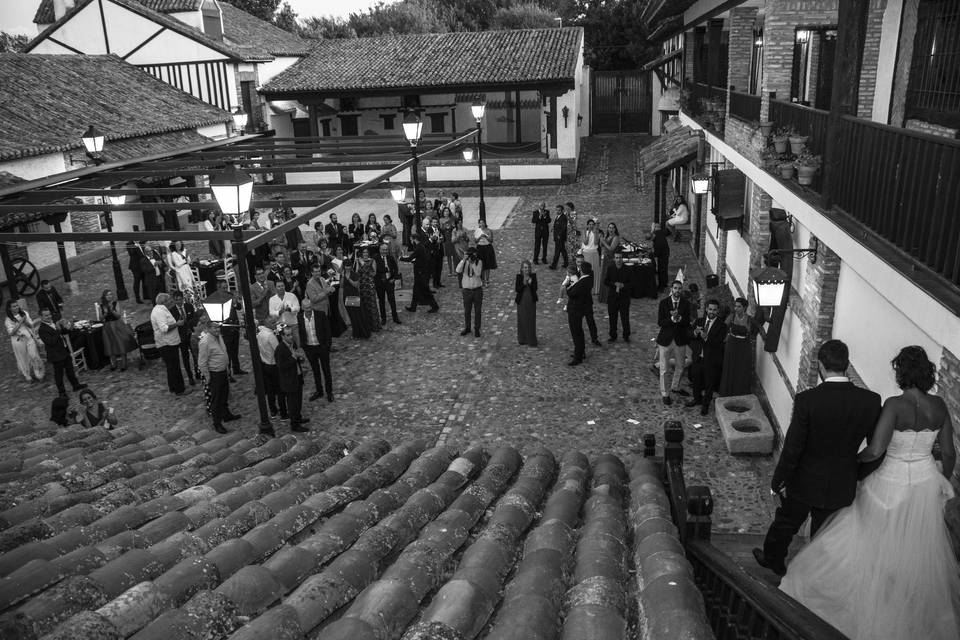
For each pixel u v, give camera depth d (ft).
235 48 117.39
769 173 35.01
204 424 42.39
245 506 17.24
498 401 42.37
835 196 26.22
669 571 13.00
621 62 153.99
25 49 115.65
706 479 32.94
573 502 18.80
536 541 15.53
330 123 133.28
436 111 129.49
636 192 106.01
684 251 73.92
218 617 11.78
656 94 138.82
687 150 64.03
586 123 142.51
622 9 149.59
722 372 38.37
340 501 18.30
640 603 12.60
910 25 29.84
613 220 89.35
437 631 11.14
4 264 62.85
